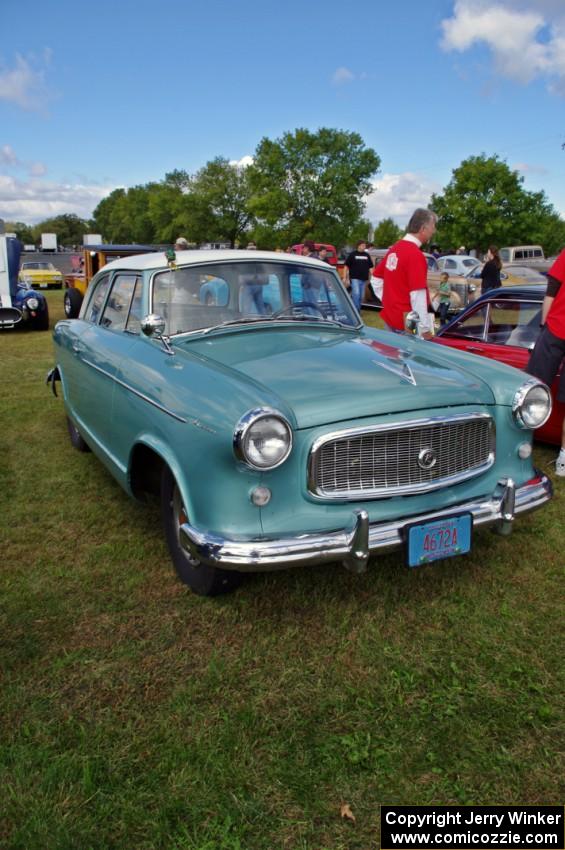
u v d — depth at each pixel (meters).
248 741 2.13
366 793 1.94
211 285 3.54
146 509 3.97
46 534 3.63
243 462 2.32
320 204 46.38
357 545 2.44
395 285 4.94
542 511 3.86
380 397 2.59
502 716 2.23
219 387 2.57
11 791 1.92
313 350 3.13
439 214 41.25
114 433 3.44
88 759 2.04
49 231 146.75
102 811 1.86
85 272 13.86
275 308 3.68
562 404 4.45
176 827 1.82
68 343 4.49
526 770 2.01
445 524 2.63
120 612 2.86
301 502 2.49
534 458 4.75
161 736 2.15
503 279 14.86
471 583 3.08
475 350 5.14
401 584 3.07
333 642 2.64
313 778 1.99
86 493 4.22
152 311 3.41
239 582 2.89
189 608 2.88
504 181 39.28
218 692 2.36
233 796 1.91
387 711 2.27
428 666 2.49
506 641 2.64
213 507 2.46
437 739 2.14
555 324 4.16
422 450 2.62
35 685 2.39
